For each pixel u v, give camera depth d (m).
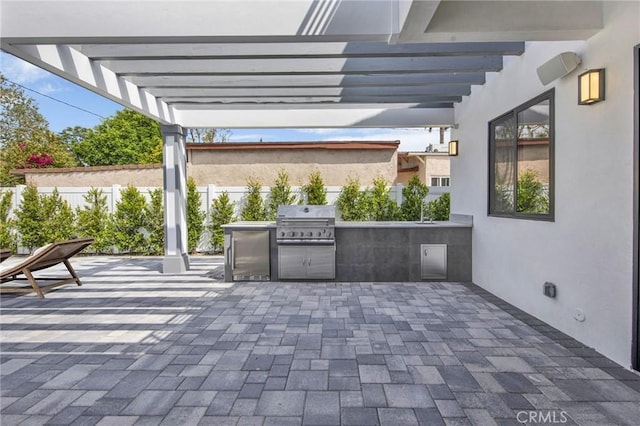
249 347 3.36
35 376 2.82
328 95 5.86
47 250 5.29
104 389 2.61
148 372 2.87
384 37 3.30
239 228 6.14
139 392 2.56
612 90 2.91
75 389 2.61
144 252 9.27
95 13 3.31
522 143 4.38
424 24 2.95
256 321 4.10
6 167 16.34
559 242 3.64
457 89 5.95
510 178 4.71
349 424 2.17
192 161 10.88
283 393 2.53
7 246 9.05
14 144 18.92
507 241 4.76
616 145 2.88
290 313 4.39
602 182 3.03
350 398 2.46
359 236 6.09
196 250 9.41
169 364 3.01
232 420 2.22
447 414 2.26
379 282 6.05
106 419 2.24
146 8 3.30
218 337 3.62
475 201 5.83
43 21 3.30
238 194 9.45
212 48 4.20
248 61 4.74
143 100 5.71
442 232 6.02
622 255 2.84
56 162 18.58
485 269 5.48
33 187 8.95
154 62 4.80
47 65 3.89
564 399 2.42
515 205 4.52
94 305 4.81
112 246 9.22
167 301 4.97
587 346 3.26
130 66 4.82
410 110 6.81
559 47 3.60
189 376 2.80
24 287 5.61
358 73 4.78
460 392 2.53
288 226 6.01
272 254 6.15
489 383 2.65
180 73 4.84
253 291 5.50
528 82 4.18
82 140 22.88
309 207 6.20
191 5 3.29
